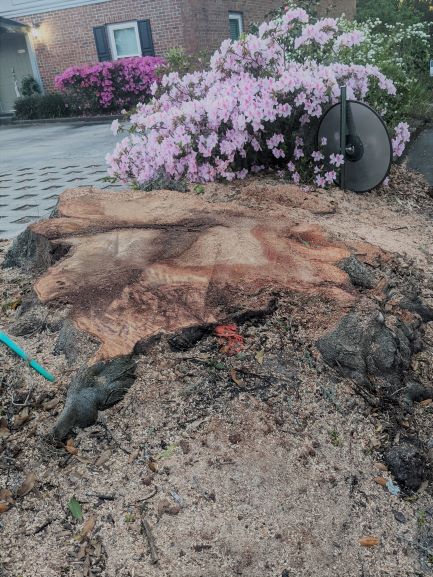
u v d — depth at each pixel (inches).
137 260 108.5
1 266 135.3
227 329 94.4
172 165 179.5
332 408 88.4
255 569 67.5
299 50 236.5
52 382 88.1
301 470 79.0
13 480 77.1
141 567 67.0
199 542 69.5
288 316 97.3
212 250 111.3
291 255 110.7
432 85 440.8
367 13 807.7
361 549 71.6
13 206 253.9
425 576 70.1
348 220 158.4
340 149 189.2
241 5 627.8
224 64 210.5
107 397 84.4
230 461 78.6
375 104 241.3
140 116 200.7
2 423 83.9
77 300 98.4
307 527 72.5
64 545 69.5
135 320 92.3
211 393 86.7
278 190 169.3
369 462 83.0
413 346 105.7
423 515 77.6
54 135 516.1
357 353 93.2
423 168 252.5
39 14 633.0
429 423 92.5
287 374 90.7
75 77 607.2
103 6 595.8
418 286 122.2
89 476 77.0
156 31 579.8
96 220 129.8
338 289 101.0
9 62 698.8
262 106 179.9
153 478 76.5
